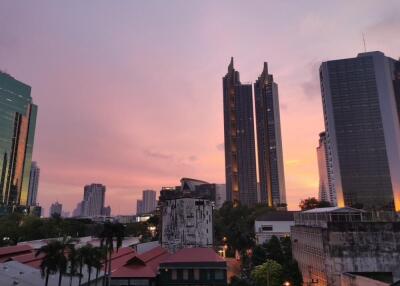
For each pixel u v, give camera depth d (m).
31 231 121.81
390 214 66.75
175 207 105.88
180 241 102.38
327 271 58.47
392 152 195.88
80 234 152.12
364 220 66.31
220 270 63.56
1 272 55.22
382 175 194.25
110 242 62.56
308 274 68.44
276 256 84.50
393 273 57.06
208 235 104.50
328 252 59.09
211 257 67.56
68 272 60.84
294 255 81.00
